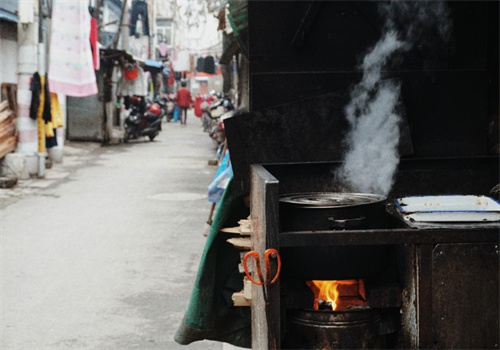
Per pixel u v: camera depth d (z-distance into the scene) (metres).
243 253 3.66
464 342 2.79
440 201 3.36
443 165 3.94
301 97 4.05
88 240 7.78
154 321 5.12
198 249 7.39
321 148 3.90
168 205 10.24
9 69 13.84
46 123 13.48
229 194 3.77
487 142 4.10
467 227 2.78
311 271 2.91
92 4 21.66
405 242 2.74
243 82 13.05
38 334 4.80
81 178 13.31
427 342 2.78
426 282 2.76
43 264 6.68
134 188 12.04
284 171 3.85
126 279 6.20
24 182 12.54
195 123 36.28
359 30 4.05
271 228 2.71
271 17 4.03
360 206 2.96
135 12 26.61
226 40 13.08
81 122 21.39
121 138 22.67
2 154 12.65
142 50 33.16
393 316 3.07
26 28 12.73
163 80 50.72
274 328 2.71
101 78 21.36
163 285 6.03
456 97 4.06
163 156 17.88
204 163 16.31
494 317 2.78
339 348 2.94
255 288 3.26
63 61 12.16
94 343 4.65
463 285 2.77
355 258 2.90
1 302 5.48
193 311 3.80
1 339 4.69
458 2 4.05
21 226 8.55
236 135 3.84
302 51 4.06
